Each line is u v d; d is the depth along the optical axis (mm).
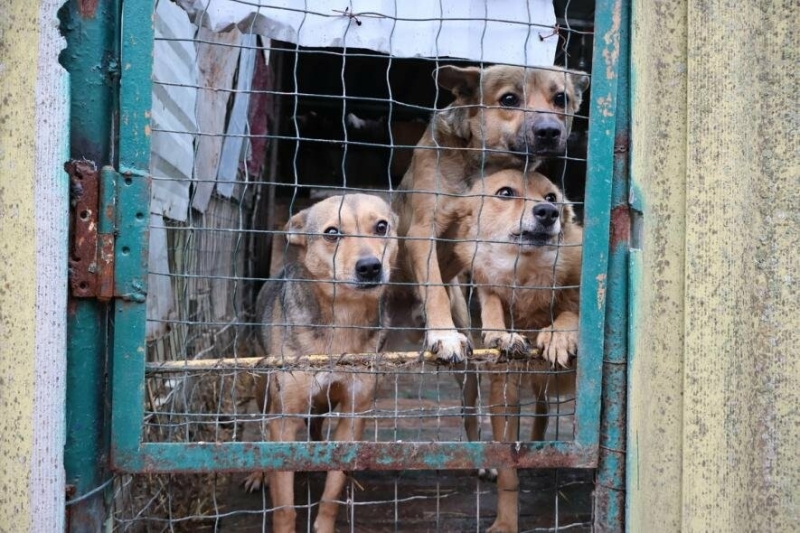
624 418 2018
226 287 6121
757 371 2080
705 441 2023
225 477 3738
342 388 3162
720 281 2025
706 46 2025
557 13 6469
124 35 1732
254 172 7027
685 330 2035
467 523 3211
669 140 2064
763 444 2074
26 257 1689
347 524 3197
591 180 1980
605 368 2029
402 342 5367
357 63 8789
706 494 2023
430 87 9461
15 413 1699
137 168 1746
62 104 1693
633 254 2000
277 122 8445
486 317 3193
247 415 1968
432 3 2080
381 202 3432
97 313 1775
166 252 3820
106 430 1813
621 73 1999
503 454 1973
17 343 1695
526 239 3115
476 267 3273
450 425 4398
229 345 5832
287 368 2162
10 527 1705
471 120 3598
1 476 1705
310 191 10797
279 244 7852
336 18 2051
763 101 2082
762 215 2082
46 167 1687
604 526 2018
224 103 5078
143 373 1789
